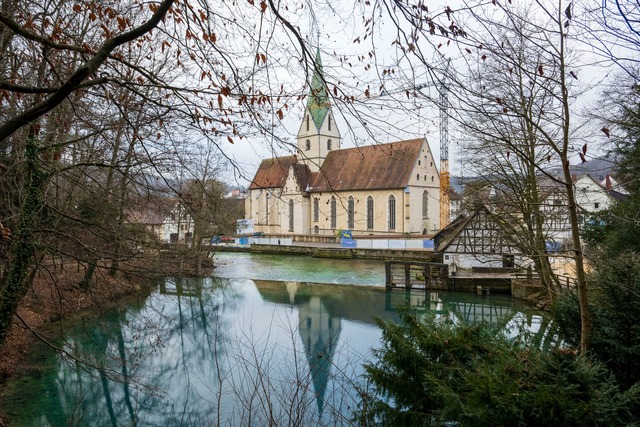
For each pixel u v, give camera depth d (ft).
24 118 17.10
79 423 42.09
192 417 41.19
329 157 225.56
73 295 62.39
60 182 39.81
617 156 53.11
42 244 32.35
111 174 40.06
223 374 50.55
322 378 43.75
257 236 215.31
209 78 20.10
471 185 63.72
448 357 28.78
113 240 36.55
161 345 62.13
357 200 200.44
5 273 36.99
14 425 40.75
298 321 79.36
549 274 51.29
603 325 24.13
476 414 20.44
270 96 19.36
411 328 31.22
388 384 30.25
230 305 92.43
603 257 29.14
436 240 130.52
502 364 22.24
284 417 34.50
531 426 19.54
